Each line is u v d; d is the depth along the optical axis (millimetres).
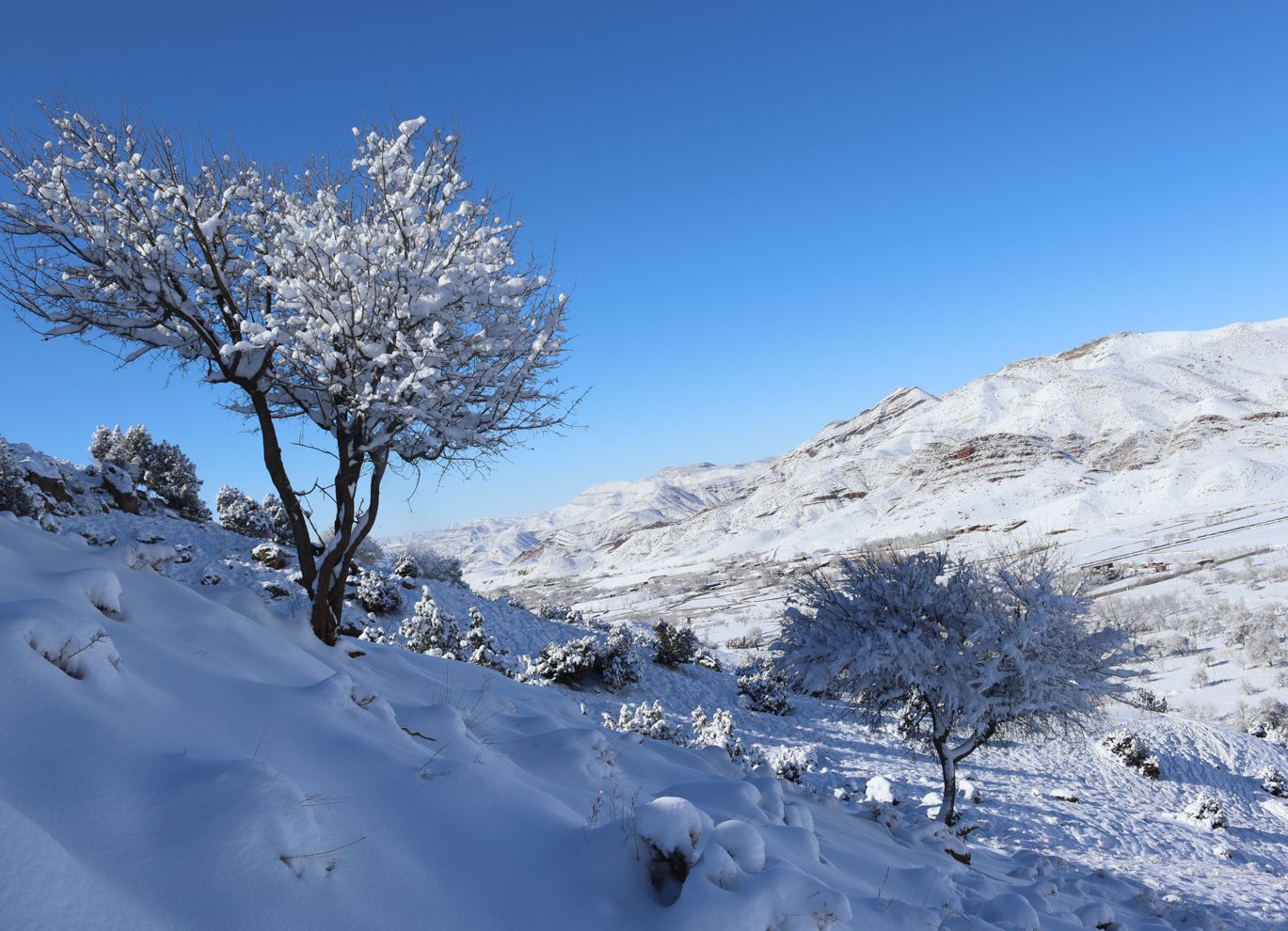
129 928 2393
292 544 30359
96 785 3035
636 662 29094
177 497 32531
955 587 13891
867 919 4707
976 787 23281
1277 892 17531
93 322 8102
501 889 3783
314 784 4051
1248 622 59812
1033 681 12906
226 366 7984
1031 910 6090
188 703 4301
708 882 3725
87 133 7715
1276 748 33250
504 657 26203
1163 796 26547
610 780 6812
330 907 3143
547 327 9156
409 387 8086
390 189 8508
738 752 20344
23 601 3994
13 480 21250
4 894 2148
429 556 37156
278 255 8367
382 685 8586
